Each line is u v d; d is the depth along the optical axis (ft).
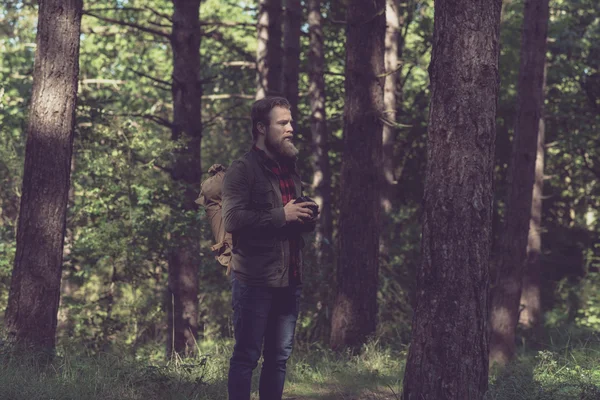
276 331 13.08
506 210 33.32
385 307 38.17
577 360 22.77
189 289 38.75
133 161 37.45
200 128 40.55
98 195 36.40
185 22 40.29
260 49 46.16
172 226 35.81
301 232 12.72
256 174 12.38
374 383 21.04
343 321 28.71
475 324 13.61
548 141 67.26
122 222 35.96
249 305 12.36
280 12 46.09
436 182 13.83
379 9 28.71
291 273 12.63
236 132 64.59
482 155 13.73
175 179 39.37
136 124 39.88
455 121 13.71
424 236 14.01
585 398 16.26
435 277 13.74
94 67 60.34
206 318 46.60
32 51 60.75
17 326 21.57
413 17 61.16
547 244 72.95
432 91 14.11
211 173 13.47
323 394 19.30
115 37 60.18
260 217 12.03
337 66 60.44
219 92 65.41
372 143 28.99
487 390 13.91
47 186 21.93
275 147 12.56
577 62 59.88
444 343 13.58
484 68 13.75
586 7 59.77
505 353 32.09
